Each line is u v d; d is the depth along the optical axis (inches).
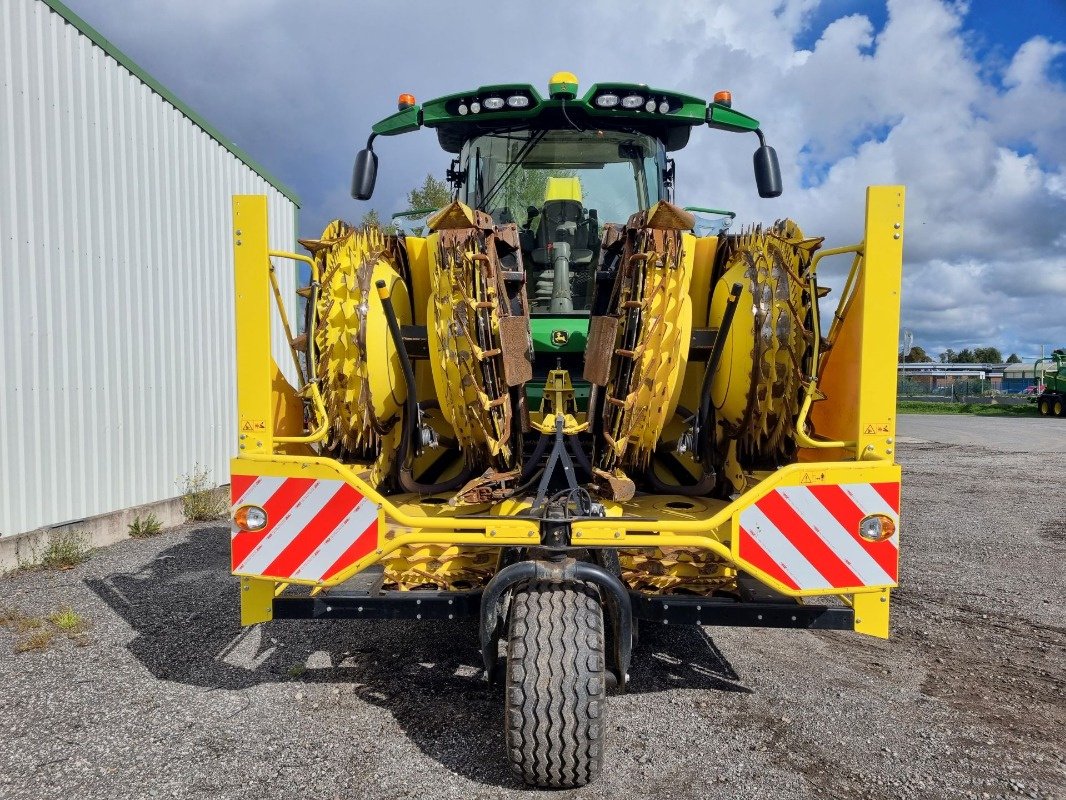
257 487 117.3
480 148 181.9
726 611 116.2
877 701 137.3
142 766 112.6
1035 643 169.0
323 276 140.1
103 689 140.3
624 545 108.3
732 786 107.5
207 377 335.9
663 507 139.9
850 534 110.9
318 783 108.1
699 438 141.6
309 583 115.8
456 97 169.2
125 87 282.2
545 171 180.5
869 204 109.0
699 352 148.6
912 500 359.3
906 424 936.9
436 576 125.6
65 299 250.5
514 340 124.6
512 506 132.3
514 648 102.5
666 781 108.7
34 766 112.4
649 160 182.4
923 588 212.8
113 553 246.4
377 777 109.8
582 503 122.1
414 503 144.0
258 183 386.3
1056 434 762.8
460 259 118.0
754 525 109.0
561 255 165.8
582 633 102.0
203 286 334.0
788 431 135.4
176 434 312.2
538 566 105.9
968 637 172.9
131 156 285.7
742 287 126.6
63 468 248.4
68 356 251.3
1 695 137.4
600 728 101.1
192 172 326.3
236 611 186.4
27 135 235.5
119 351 277.0
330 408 140.3
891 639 171.6
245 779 109.1
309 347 132.7
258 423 119.6
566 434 134.6
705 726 126.4
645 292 118.1
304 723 126.8
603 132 179.2
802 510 110.0
